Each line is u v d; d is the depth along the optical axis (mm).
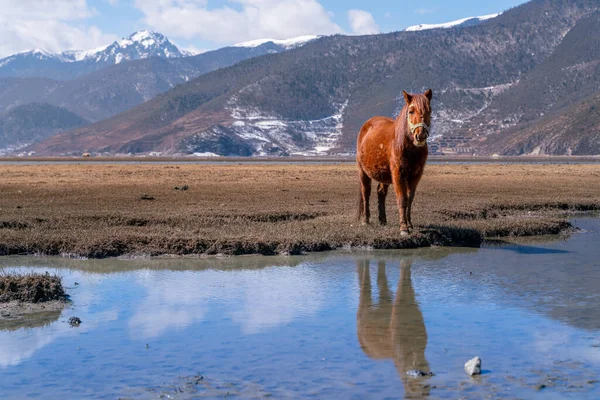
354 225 20453
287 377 8414
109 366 8883
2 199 29703
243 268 15758
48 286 12750
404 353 9305
